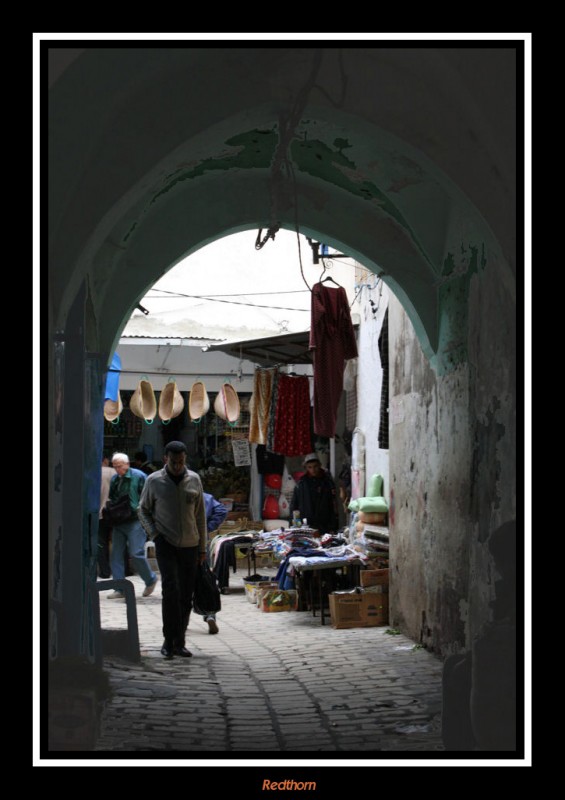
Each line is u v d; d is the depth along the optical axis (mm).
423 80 5438
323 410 9055
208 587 9375
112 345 7805
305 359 14297
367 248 8094
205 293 15461
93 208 5242
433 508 8141
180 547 8070
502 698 4066
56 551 5750
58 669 5281
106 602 11547
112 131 5336
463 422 7328
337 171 7559
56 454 5758
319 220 8117
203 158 7164
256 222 8094
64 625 5785
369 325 12633
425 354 8172
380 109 5535
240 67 5461
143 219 7707
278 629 9688
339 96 5570
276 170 6477
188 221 7945
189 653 8047
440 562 7941
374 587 9945
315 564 10039
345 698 6512
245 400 17141
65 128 4820
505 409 6305
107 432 18281
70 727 4637
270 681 7121
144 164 5344
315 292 8992
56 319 5125
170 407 14273
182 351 16812
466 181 5465
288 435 13125
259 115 5750
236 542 12781
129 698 6297
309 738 5461
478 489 6926
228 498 17016
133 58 4805
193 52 5207
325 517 13148
